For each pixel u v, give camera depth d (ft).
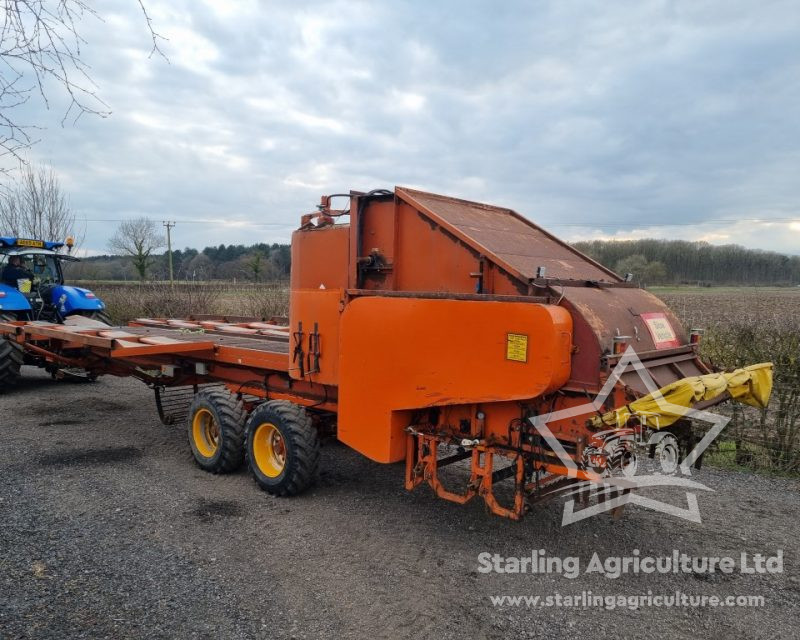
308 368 16.72
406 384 13.87
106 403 29.63
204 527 14.97
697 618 11.34
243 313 53.52
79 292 35.94
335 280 16.39
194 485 17.97
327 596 11.87
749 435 20.79
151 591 11.88
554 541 14.51
